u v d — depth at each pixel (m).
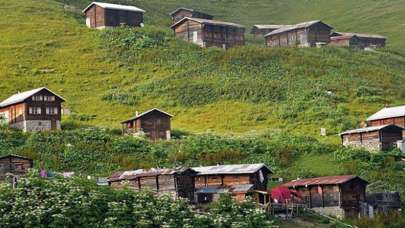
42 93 170.00
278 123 186.12
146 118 172.00
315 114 187.75
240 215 103.56
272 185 131.38
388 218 114.81
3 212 96.25
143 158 145.38
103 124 184.25
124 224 96.81
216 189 121.50
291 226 110.00
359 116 187.62
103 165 139.38
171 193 111.44
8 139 150.25
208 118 192.25
